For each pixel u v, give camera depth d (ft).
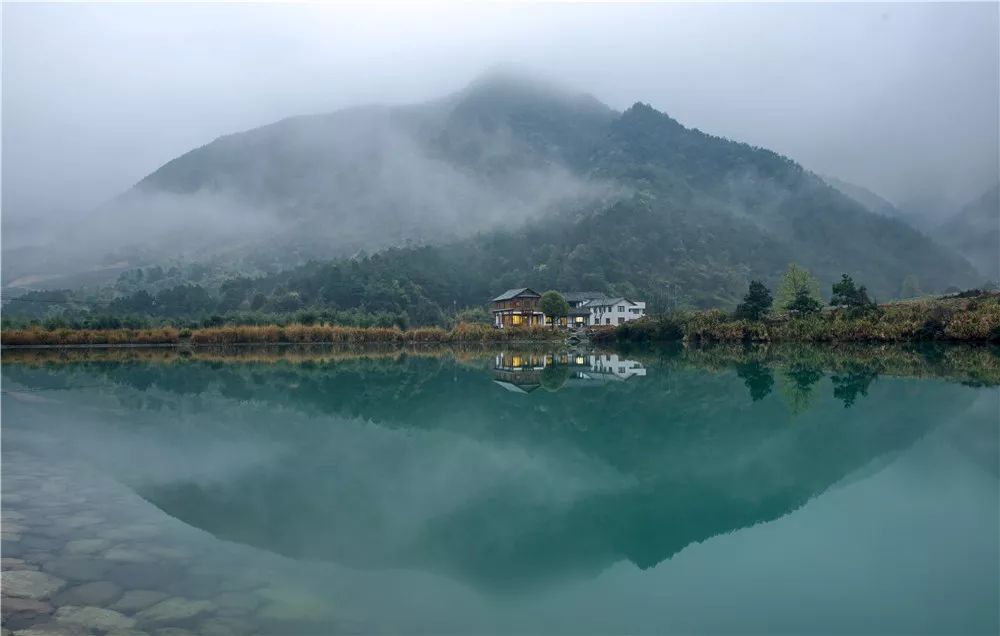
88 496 26.32
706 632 14.74
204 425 42.65
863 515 22.63
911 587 16.87
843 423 38.19
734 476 28.27
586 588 17.52
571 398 54.95
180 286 322.75
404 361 104.94
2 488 27.43
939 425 36.60
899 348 100.27
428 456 33.27
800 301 142.31
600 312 267.18
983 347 95.40
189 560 19.45
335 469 30.86
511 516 23.67
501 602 16.44
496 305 263.29
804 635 14.65
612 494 26.18
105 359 112.16
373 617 15.84
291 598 16.84
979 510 22.80
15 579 17.69
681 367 81.46
